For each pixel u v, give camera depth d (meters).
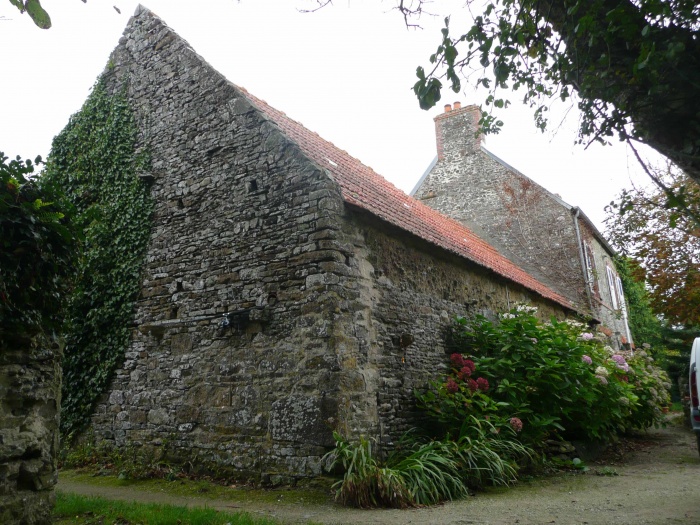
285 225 7.75
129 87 10.27
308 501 6.30
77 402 9.23
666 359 20.70
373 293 7.93
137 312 9.08
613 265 21.97
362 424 7.06
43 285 4.46
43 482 4.35
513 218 18.25
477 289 11.07
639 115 3.79
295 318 7.35
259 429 7.31
